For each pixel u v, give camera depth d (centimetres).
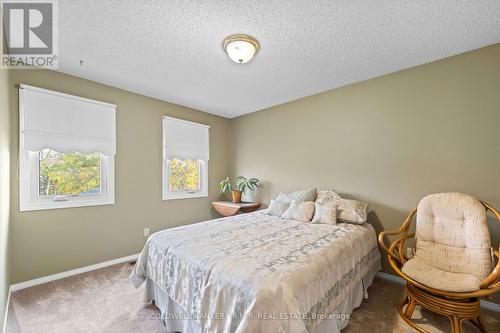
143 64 242
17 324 178
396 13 167
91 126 279
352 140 295
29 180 240
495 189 206
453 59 227
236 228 231
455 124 226
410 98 252
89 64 242
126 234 311
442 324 179
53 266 251
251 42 195
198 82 289
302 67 250
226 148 460
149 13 166
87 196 281
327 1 156
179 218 376
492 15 169
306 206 278
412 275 176
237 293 126
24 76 237
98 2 155
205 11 164
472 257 181
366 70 258
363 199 284
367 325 178
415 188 248
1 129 163
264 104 377
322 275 148
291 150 360
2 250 168
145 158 334
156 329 175
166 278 178
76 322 181
